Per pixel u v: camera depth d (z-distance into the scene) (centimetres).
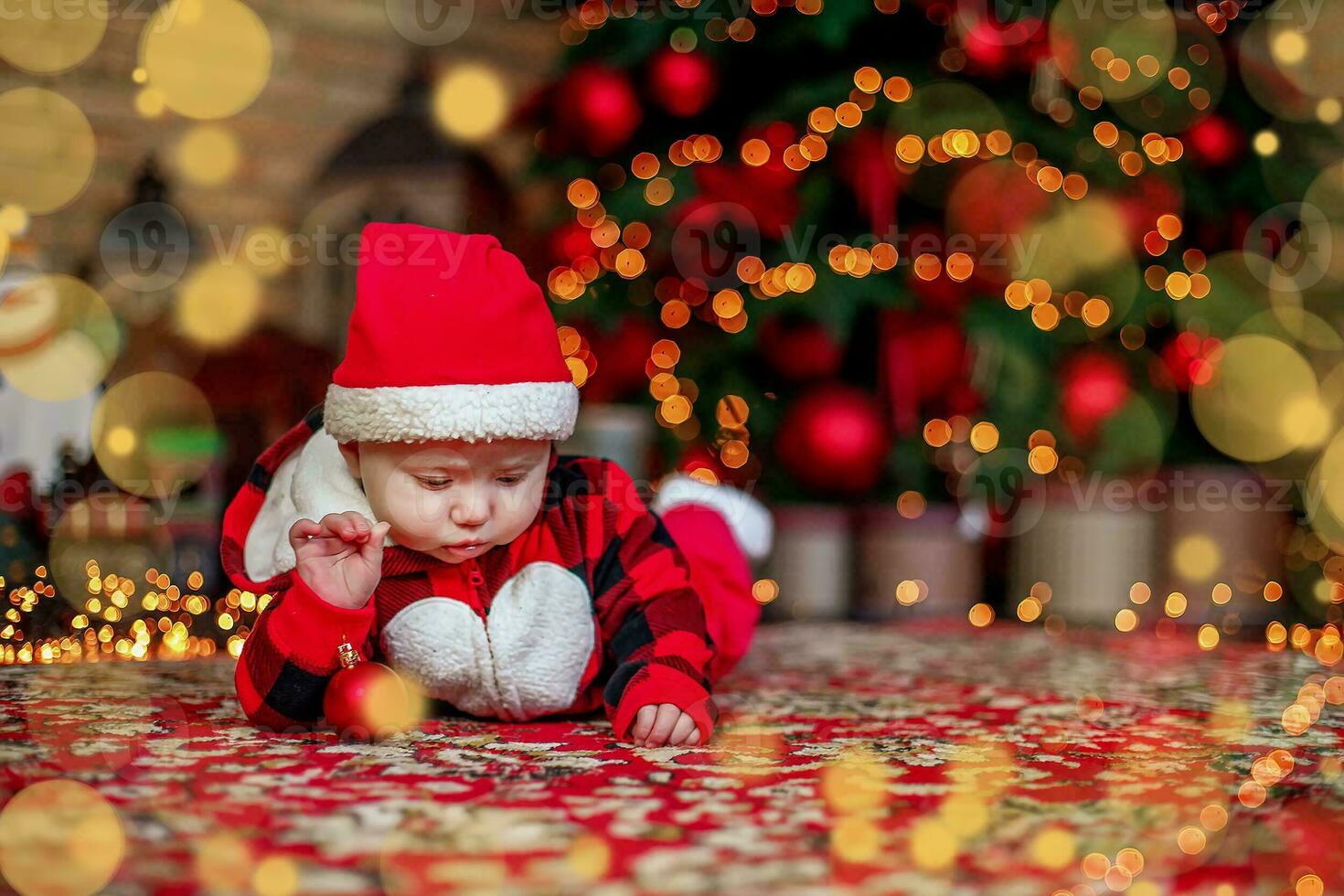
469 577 117
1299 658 181
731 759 104
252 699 111
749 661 175
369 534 109
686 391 211
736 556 145
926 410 218
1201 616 219
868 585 223
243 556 118
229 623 176
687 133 220
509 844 77
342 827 79
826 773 98
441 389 104
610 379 211
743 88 218
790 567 221
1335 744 115
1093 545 220
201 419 231
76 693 131
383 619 116
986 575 247
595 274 211
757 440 217
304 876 70
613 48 221
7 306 183
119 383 229
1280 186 230
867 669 167
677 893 69
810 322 208
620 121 203
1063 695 145
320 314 257
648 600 121
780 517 221
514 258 114
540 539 120
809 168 209
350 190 259
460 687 119
